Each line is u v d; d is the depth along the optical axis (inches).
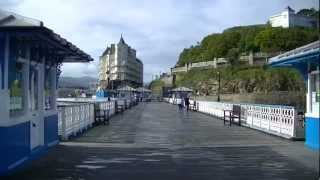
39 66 605.9
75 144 753.0
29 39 489.7
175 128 1132.5
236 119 1314.0
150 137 893.8
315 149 697.6
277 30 4955.7
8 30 430.3
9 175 465.4
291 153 653.9
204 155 632.4
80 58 718.5
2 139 454.9
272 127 975.0
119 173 487.8
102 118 1311.5
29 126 552.1
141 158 600.1
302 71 746.8
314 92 716.7
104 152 655.1
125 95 3292.3
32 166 527.2
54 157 600.4
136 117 1631.4
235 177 466.6
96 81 4333.2
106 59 6250.0
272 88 4185.5
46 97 672.4
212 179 455.8
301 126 838.5
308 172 497.4
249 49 5002.5
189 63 5738.2
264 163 559.8
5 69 458.0
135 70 6884.8
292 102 3870.6
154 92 6250.0
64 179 453.1
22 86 531.2
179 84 5467.5
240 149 702.5
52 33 458.0
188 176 471.8
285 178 462.0
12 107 488.7
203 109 2007.9
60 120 807.7
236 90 4461.1
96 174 481.4
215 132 1019.9
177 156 620.7
